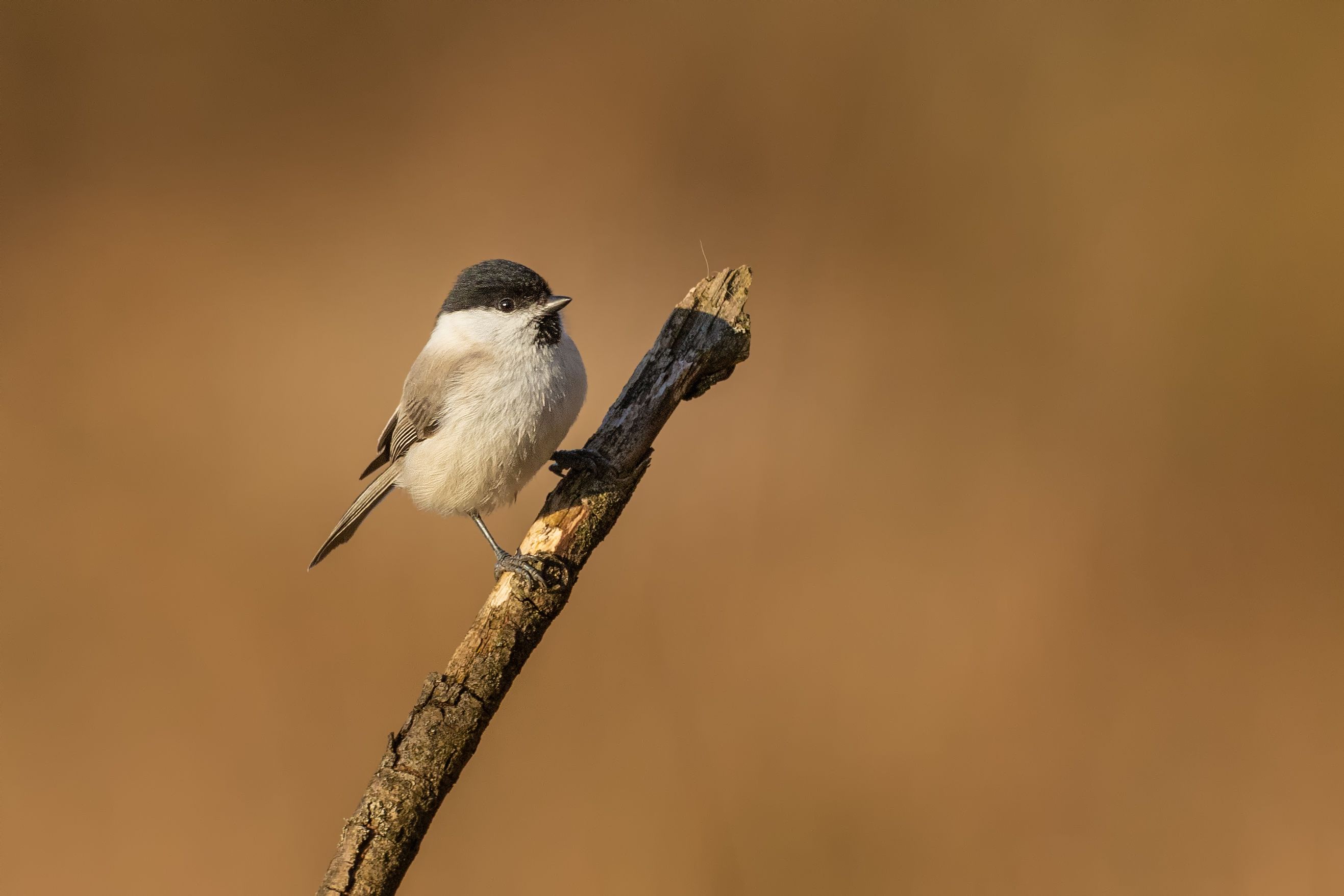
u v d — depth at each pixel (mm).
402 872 4336
